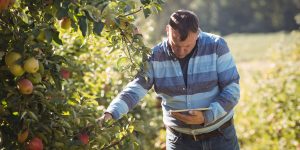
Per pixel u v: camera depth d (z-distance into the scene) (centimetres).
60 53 506
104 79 555
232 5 5150
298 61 1020
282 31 4984
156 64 413
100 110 448
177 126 425
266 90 889
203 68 408
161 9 365
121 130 393
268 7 5028
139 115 634
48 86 356
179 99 417
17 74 329
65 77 379
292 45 1091
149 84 412
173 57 409
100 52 537
